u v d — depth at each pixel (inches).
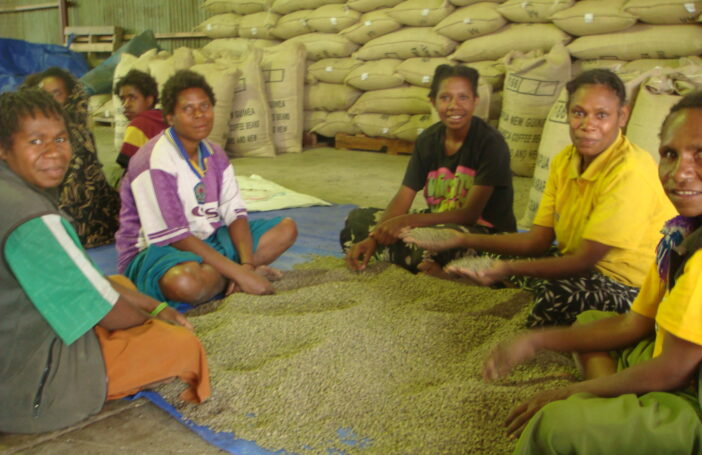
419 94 245.3
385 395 70.4
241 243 106.5
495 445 60.9
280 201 171.0
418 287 101.6
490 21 215.0
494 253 99.9
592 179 83.0
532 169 202.2
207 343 82.4
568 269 82.5
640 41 182.9
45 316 60.1
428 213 112.5
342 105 270.5
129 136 135.9
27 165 60.7
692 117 49.1
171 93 96.3
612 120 79.9
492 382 71.8
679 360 51.5
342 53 266.4
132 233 102.3
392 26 247.6
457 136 111.2
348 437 63.5
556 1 199.2
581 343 64.4
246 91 254.2
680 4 172.4
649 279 62.2
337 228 148.4
